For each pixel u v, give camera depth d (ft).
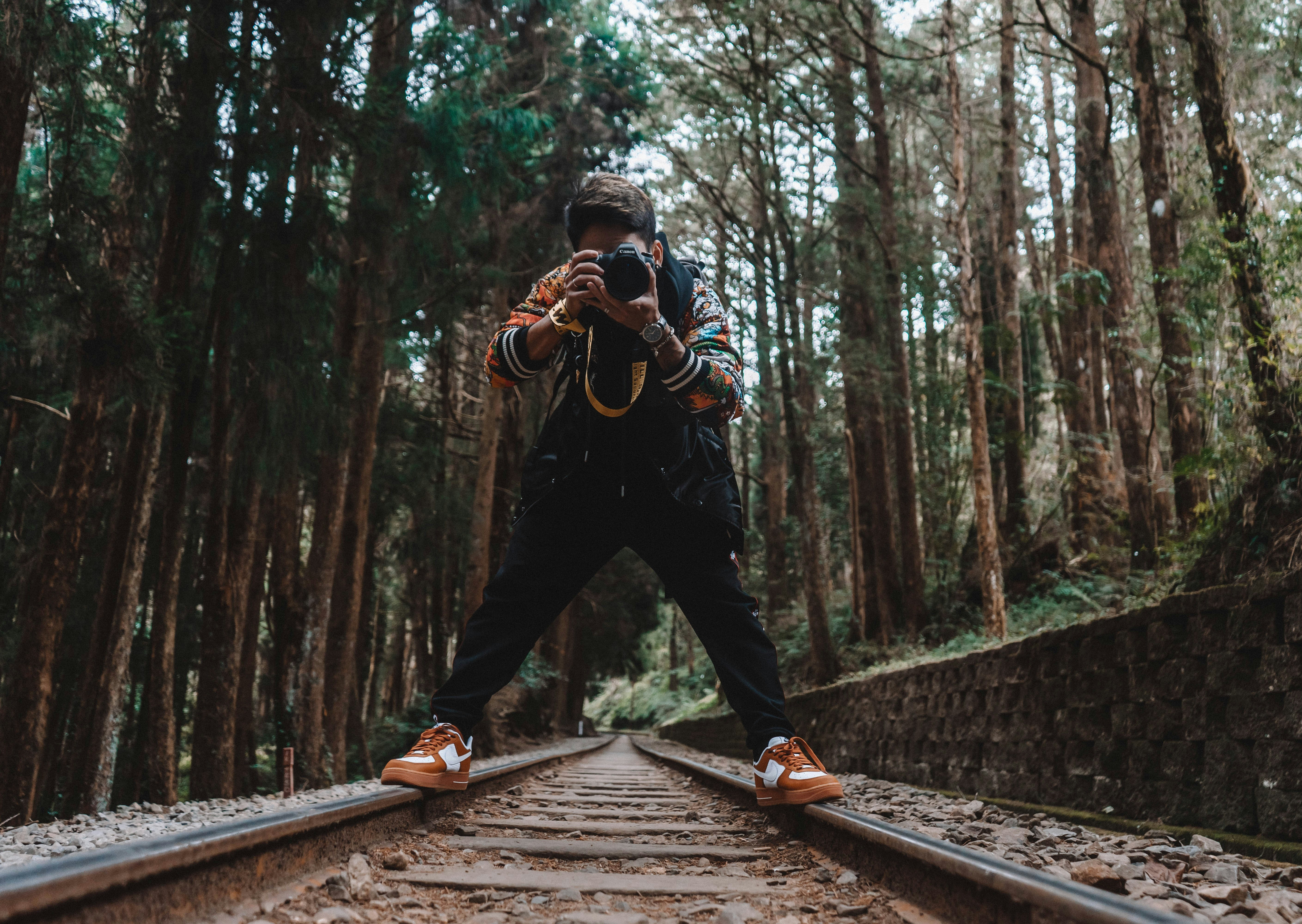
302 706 38.40
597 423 9.03
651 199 9.24
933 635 51.34
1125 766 15.74
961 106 64.44
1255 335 18.84
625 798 18.07
